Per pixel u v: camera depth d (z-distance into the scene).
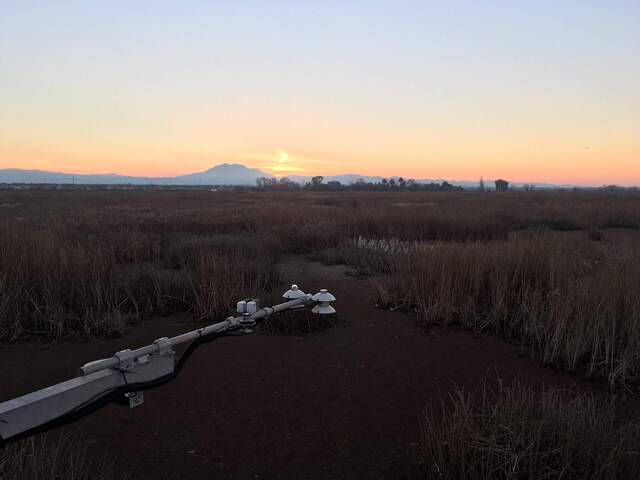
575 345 5.17
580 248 9.43
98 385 1.80
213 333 2.44
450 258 7.64
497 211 23.98
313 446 3.57
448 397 4.38
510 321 6.39
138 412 4.11
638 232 19.84
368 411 4.12
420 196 57.97
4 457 2.95
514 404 3.39
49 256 7.79
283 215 19.38
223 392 4.51
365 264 10.70
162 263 10.57
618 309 5.75
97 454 3.44
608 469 2.82
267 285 8.38
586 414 3.43
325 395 4.45
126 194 65.38
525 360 5.38
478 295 7.16
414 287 7.48
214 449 3.54
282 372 4.99
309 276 9.78
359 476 3.20
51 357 5.45
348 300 8.03
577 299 5.96
